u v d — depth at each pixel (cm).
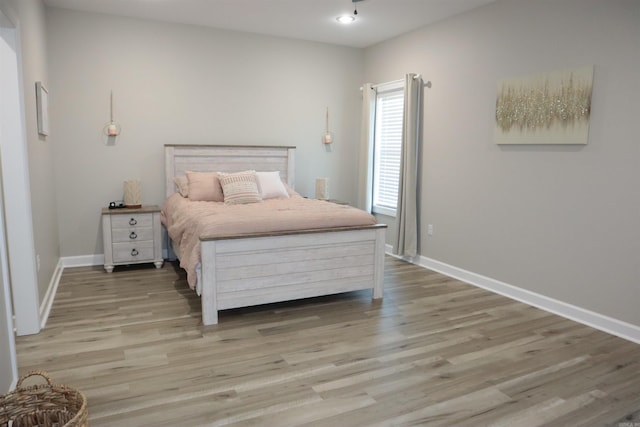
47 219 383
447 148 465
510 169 395
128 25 475
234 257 329
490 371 261
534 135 369
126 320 331
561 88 346
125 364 263
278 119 560
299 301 381
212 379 248
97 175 480
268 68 546
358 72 600
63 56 454
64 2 429
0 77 281
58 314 341
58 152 462
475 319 344
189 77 508
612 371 263
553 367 267
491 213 417
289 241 346
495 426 209
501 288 408
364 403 226
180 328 318
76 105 464
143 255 466
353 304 375
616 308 319
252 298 339
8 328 224
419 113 500
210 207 412
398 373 258
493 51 406
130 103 486
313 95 576
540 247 372
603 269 326
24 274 298
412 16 453
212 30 512
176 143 510
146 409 218
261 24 495
